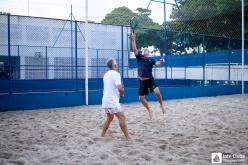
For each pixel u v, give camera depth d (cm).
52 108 977
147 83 702
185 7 1569
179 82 1862
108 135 544
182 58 1814
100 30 2203
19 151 439
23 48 1952
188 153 425
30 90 1547
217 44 2036
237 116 766
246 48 1759
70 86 1644
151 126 630
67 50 2078
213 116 766
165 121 690
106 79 493
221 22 1925
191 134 551
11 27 1912
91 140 502
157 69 1991
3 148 455
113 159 398
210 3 1577
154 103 1100
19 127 629
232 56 1750
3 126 641
